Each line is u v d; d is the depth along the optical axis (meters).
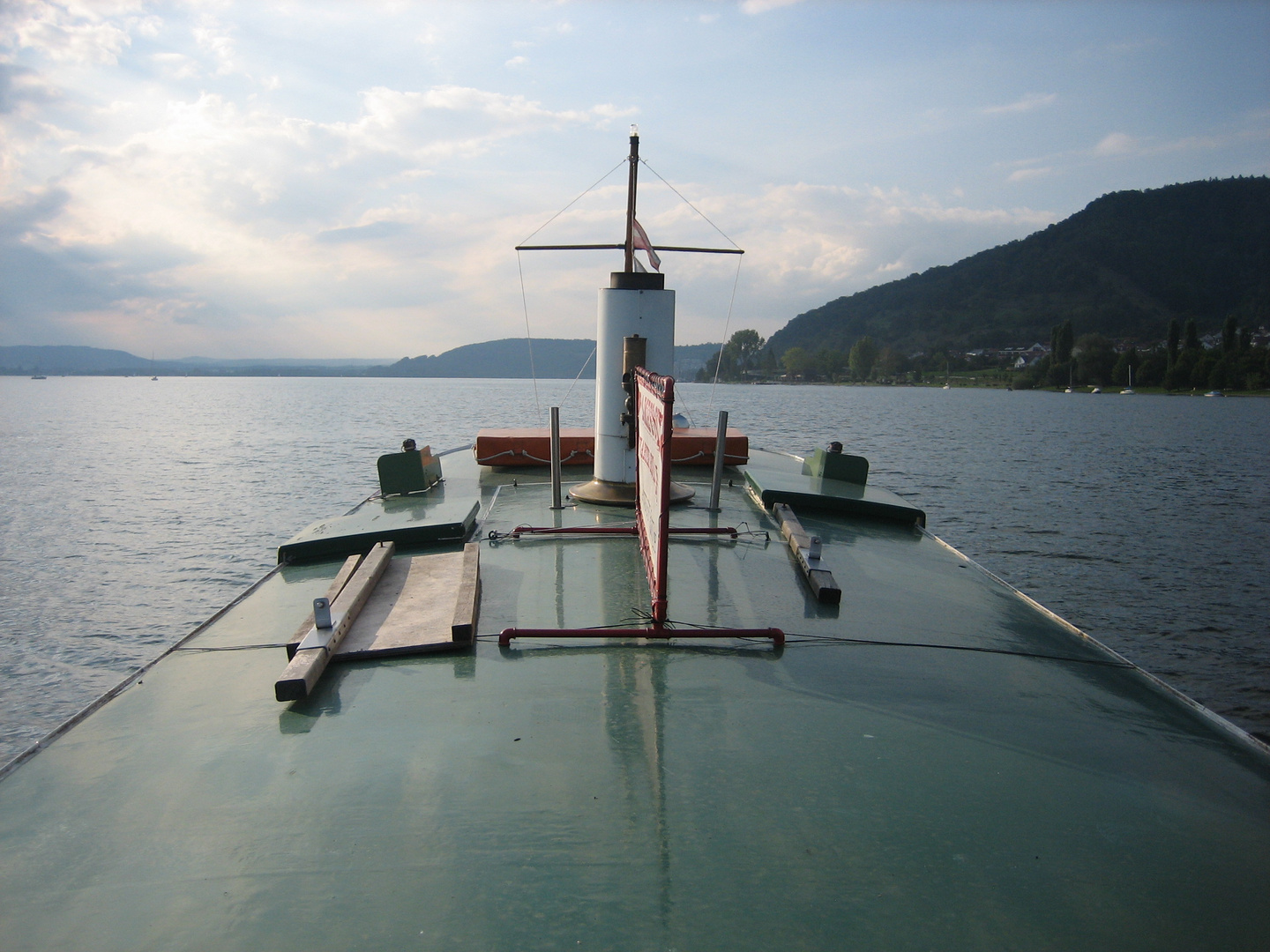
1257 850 2.89
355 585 5.30
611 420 8.07
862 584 6.17
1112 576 20.77
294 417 82.81
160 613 16.80
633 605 5.39
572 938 2.32
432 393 185.62
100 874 2.70
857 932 2.36
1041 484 37.12
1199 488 36.44
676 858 2.71
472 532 7.27
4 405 117.38
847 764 3.42
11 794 3.24
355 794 3.15
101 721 3.89
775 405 118.12
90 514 26.73
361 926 2.38
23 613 16.72
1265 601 18.77
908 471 41.22
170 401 135.62
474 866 2.67
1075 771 3.45
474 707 3.93
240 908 2.49
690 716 3.85
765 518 8.07
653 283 7.65
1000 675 4.54
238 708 3.99
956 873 2.67
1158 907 2.52
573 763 3.37
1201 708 4.25
